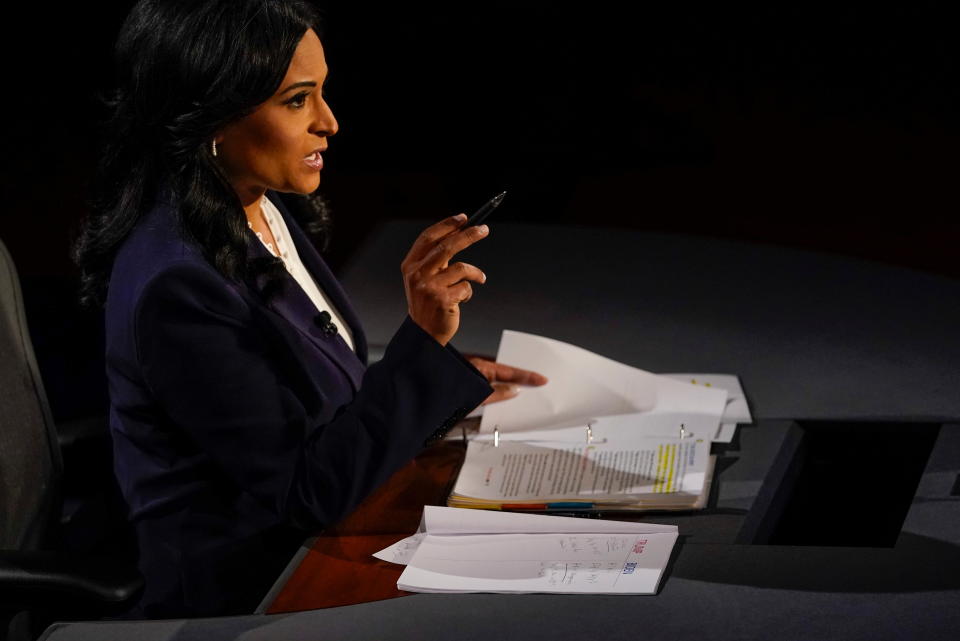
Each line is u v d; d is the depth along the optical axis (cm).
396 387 523
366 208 1933
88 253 548
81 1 2052
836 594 435
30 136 2112
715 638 408
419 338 529
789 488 525
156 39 497
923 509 503
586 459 550
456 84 1496
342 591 455
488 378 638
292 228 647
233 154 529
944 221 1820
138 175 532
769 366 665
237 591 519
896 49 2602
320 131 530
